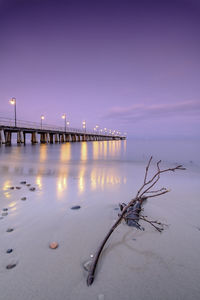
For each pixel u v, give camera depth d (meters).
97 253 1.74
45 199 3.76
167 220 2.77
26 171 7.45
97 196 4.02
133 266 1.73
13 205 3.38
